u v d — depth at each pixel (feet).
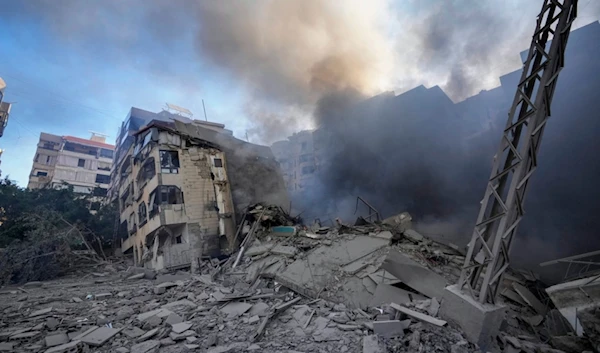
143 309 29.50
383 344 17.84
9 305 31.07
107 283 48.37
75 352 19.52
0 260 50.14
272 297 33.73
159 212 61.62
